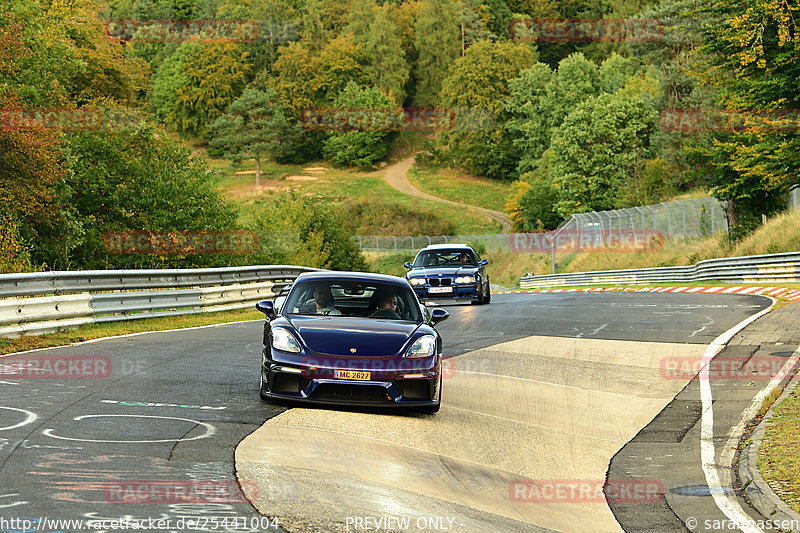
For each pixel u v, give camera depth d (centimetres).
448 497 765
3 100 3903
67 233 4359
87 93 5822
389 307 1202
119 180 5341
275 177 18750
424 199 16538
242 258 5556
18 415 928
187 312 2506
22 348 1536
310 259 6788
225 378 1278
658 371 1523
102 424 908
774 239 4472
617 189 9894
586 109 10269
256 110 19088
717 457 966
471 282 3052
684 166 8438
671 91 9838
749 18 3509
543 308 2838
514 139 17225
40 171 3916
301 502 686
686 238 6103
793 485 812
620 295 3534
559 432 1086
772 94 3622
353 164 19462
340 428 986
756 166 3816
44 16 5106
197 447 836
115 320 2114
